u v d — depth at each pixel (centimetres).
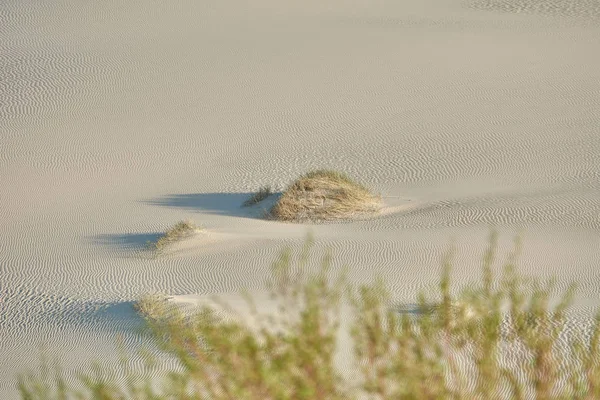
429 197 12962
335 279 8762
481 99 17512
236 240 10875
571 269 8738
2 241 12119
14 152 16175
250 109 17700
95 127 17162
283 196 12606
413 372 2555
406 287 8338
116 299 9106
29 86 19262
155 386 4722
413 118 16775
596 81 18050
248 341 2639
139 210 13050
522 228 10406
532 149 14825
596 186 12656
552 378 2630
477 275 8631
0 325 8906
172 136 16600
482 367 2648
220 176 14588
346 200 12525
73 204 13638
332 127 16612
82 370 6994
